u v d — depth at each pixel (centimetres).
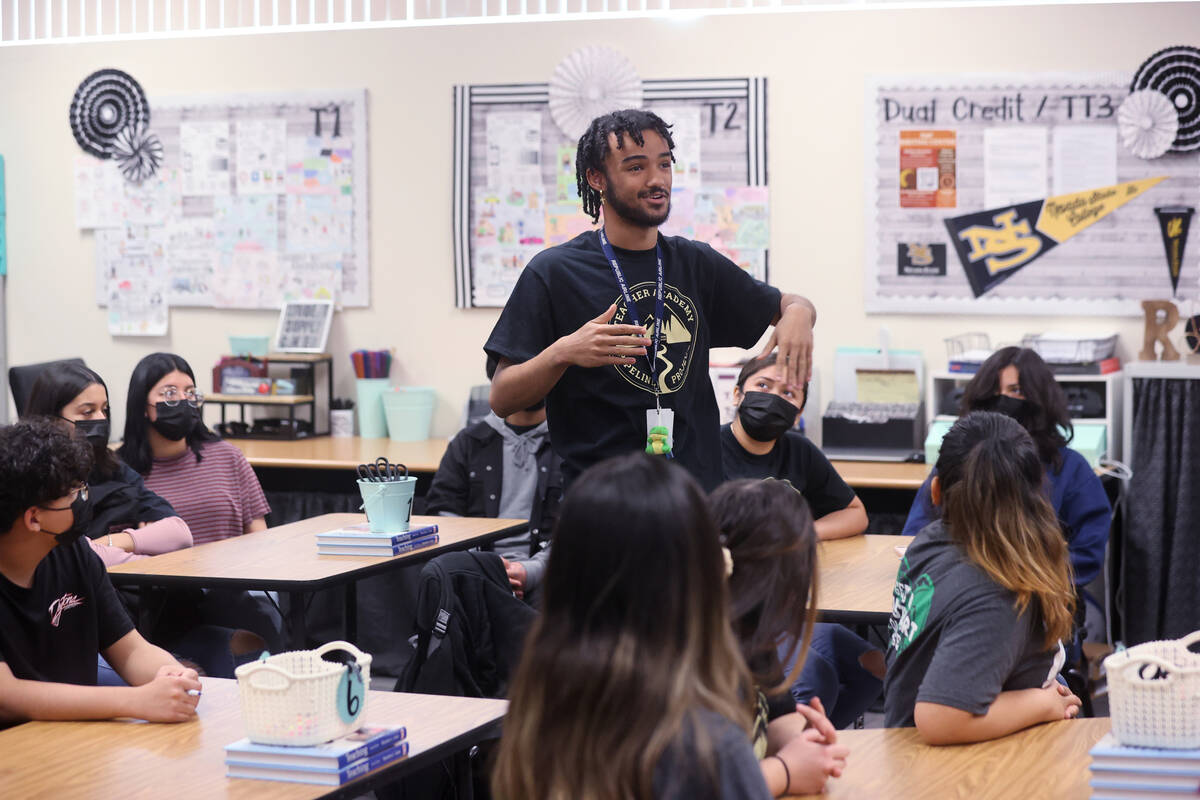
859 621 271
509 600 289
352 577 311
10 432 212
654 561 124
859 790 174
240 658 377
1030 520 201
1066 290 504
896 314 520
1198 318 488
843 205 519
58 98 598
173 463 397
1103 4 491
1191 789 160
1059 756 187
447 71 552
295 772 174
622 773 121
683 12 527
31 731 200
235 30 575
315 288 575
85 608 230
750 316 262
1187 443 446
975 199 508
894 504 465
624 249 247
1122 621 459
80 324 605
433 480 451
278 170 575
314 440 562
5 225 608
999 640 195
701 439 252
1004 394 372
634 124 238
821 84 517
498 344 242
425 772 260
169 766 182
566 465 246
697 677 124
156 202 590
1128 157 495
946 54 506
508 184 550
